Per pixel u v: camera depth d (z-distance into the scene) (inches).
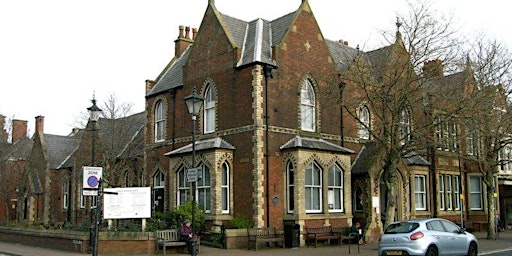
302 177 1072.8
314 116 1179.9
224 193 1105.4
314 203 1106.7
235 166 1106.7
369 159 1192.8
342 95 1164.5
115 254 902.4
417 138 947.3
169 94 1315.2
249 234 1002.7
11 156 1779.0
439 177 1451.8
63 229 1075.3
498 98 1095.0
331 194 1139.9
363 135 1280.8
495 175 1583.4
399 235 762.2
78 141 1866.4
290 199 1091.3
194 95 775.7
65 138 2023.9
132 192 925.8
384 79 964.6
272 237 1026.1
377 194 1181.7
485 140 1224.8
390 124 1018.7
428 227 772.6
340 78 1205.1
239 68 1118.4
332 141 1202.0
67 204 1804.9
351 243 1113.4
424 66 952.3
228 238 984.3
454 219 1477.6
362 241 1134.4
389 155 943.0
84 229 1029.8
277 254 896.3
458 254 801.6
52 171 1878.7
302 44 1175.6
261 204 1049.5
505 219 1680.6
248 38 1184.2
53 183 1873.8
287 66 1138.0
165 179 1286.9
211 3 1216.2
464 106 927.7
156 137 1360.7
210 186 1093.8
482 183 1574.8
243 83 1109.7
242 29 1206.9
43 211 1849.2
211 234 1036.5
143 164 1417.3
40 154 1911.9
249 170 1072.8
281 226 1077.1
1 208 1962.4
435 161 1430.9
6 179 1724.9
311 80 1183.6
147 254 900.0
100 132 1592.0
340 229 1107.9
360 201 1208.8
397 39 968.3
